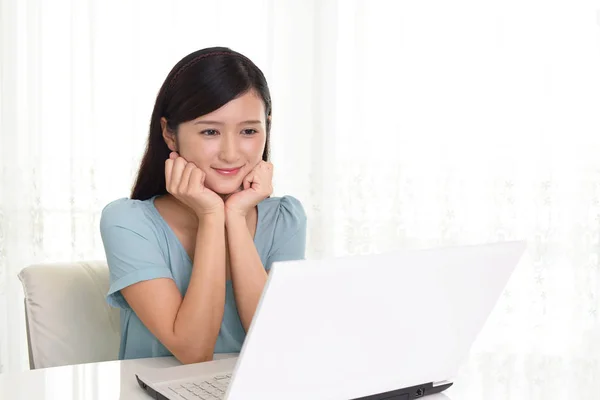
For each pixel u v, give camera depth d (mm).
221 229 1335
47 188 2770
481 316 1023
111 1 2744
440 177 2701
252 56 2842
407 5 2725
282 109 2867
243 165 1359
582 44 2463
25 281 1479
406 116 2748
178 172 1337
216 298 1306
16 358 2775
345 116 2836
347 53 2820
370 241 2830
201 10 2795
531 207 2566
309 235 2893
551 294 2562
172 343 1284
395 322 914
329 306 829
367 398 976
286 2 2844
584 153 2484
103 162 2766
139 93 2766
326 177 2867
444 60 2676
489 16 2594
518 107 2564
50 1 2732
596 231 2488
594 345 2527
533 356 2600
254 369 831
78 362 1458
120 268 1345
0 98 2744
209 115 1296
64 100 2758
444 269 911
